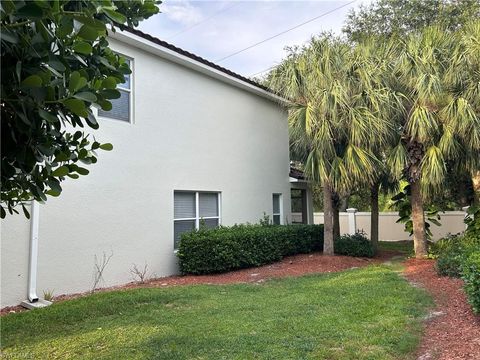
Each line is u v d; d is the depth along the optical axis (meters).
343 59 10.32
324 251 11.29
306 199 15.98
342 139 10.54
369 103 9.91
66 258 7.16
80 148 2.66
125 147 8.37
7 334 4.75
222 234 9.27
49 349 4.29
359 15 18.30
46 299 6.69
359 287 7.24
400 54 10.01
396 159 9.95
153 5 2.90
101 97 2.42
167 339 4.48
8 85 1.88
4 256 6.33
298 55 11.11
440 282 7.33
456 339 4.45
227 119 11.50
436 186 10.19
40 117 2.11
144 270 8.57
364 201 19.91
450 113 9.20
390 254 12.73
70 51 2.13
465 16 15.29
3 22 1.76
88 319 5.34
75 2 2.04
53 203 7.01
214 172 10.84
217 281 8.40
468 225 10.52
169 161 9.41
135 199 8.51
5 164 2.13
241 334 4.62
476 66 9.25
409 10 17.19
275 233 10.69
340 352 4.09
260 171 12.81
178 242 9.61
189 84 10.20
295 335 4.60
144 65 8.98
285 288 7.53
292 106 11.05
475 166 9.98
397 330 4.73
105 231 7.85
